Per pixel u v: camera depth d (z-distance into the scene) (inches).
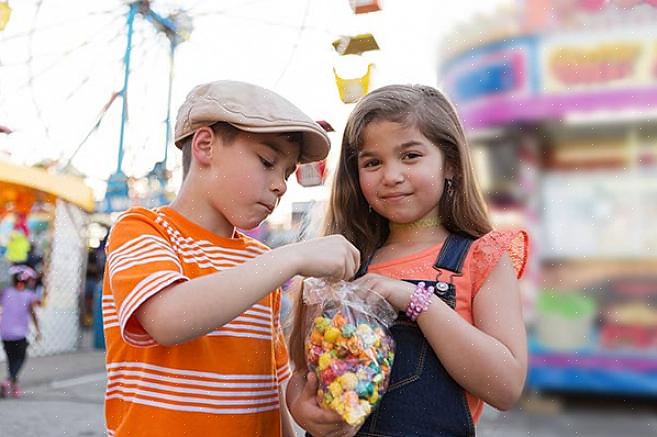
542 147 163.3
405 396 45.1
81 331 355.9
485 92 168.7
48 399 205.0
